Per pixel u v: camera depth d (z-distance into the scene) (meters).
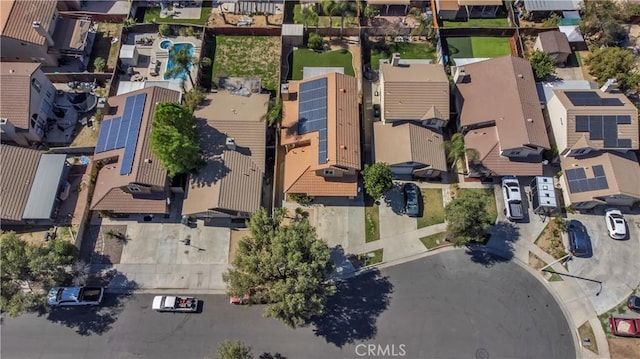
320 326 58.12
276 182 65.50
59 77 74.81
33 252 55.09
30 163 65.38
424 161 65.00
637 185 63.00
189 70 74.44
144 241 63.16
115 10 84.50
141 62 78.50
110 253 62.38
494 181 67.44
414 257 62.50
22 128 66.44
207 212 61.41
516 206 63.81
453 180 67.75
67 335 57.44
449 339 57.38
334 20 82.88
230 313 58.84
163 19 83.19
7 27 72.12
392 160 65.25
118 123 67.00
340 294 60.00
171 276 61.09
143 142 63.53
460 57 79.50
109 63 78.75
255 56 79.19
